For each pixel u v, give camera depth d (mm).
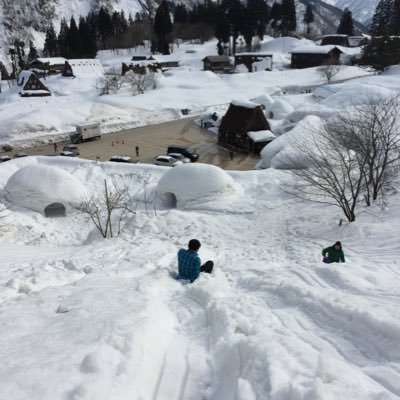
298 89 78250
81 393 3025
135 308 5402
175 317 5840
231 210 22438
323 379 3225
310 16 160625
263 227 18391
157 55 117688
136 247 14141
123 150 46281
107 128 55125
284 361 3520
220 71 96812
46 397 3008
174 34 136625
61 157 37750
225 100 70938
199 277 8359
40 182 25672
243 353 3887
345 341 4344
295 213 19844
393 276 8727
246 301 6078
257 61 96688
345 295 5652
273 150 34094
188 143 48469
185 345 4625
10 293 7598
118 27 143125
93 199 26141
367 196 18328
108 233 19016
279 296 6332
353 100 46562
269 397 3088
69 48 114000
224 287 7281
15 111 63906
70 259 11898
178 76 85188
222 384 3662
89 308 5512
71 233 23234
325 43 120188
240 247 15586
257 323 5000
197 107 66125
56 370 3408
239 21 115312
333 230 16312
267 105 60188
